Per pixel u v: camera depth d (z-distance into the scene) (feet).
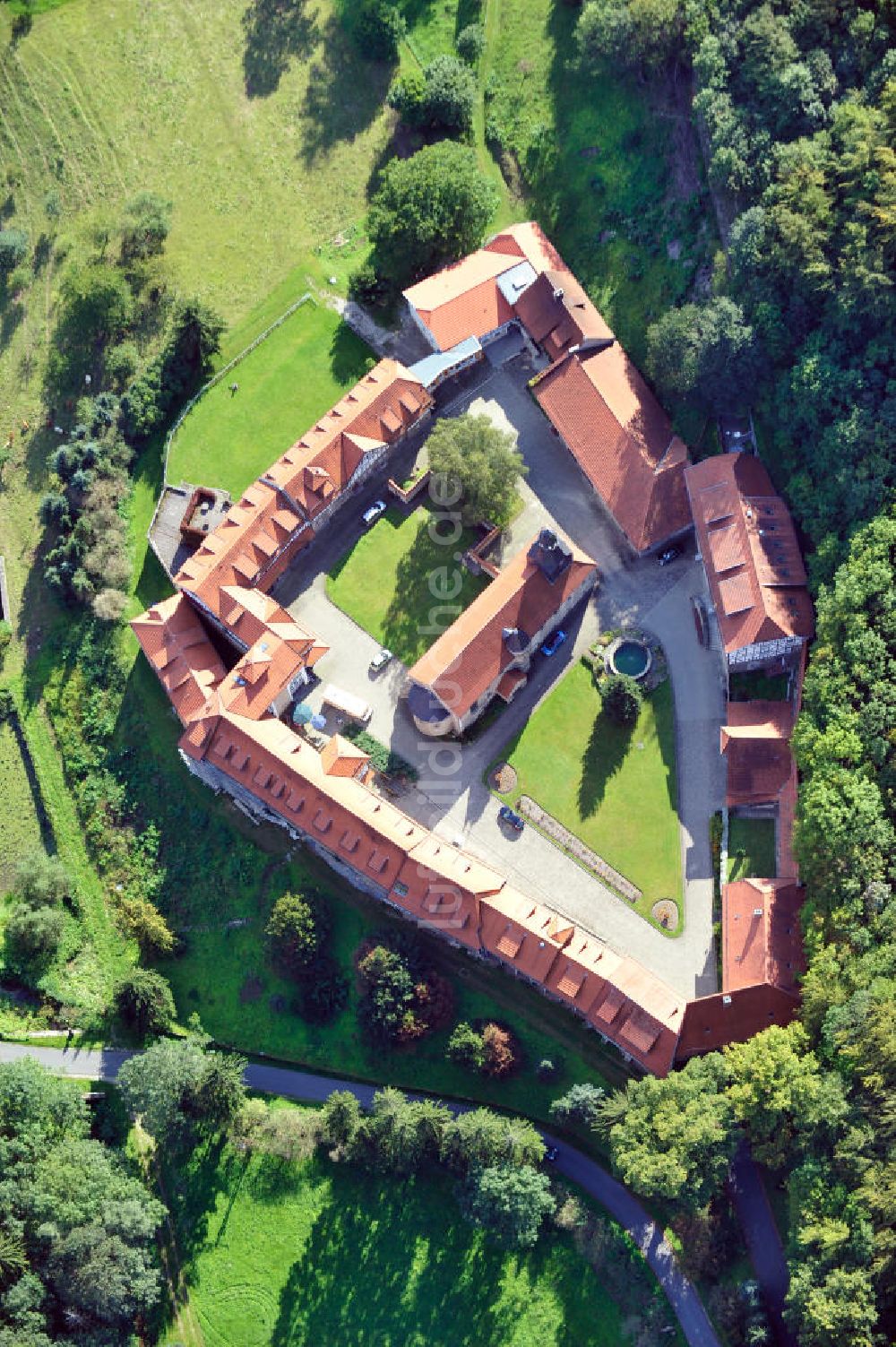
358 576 546.67
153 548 553.64
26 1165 481.87
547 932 473.67
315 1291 484.74
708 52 532.73
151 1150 510.58
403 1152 473.67
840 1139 429.38
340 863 512.22
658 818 505.25
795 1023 445.37
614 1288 465.47
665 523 522.88
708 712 513.86
